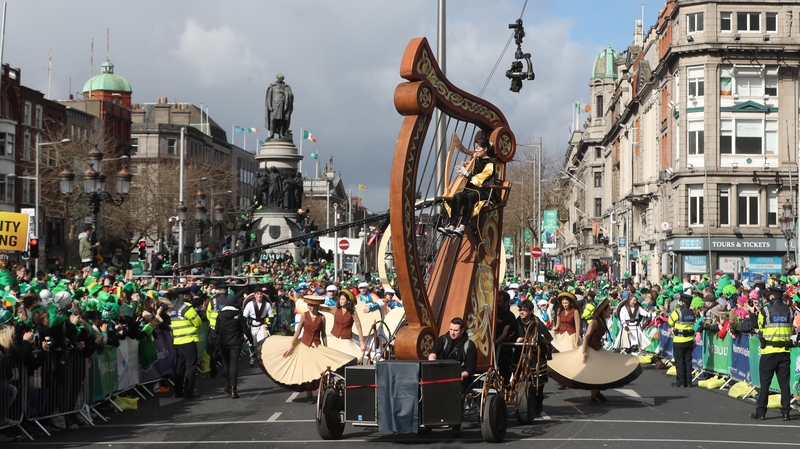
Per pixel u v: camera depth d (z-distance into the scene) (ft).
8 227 74.69
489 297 45.96
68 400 45.85
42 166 219.82
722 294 80.74
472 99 44.73
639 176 258.57
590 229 390.83
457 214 44.09
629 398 57.67
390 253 84.58
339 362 54.90
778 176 193.16
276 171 196.54
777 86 194.49
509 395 44.62
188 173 279.69
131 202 239.50
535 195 281.13
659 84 225.56
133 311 55.93
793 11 193.36
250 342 74.74
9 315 43.86
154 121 410.93
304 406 54.49
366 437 42.14
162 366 62.59
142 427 46.50
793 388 51.44
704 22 195.21
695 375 70.49
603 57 400.06
